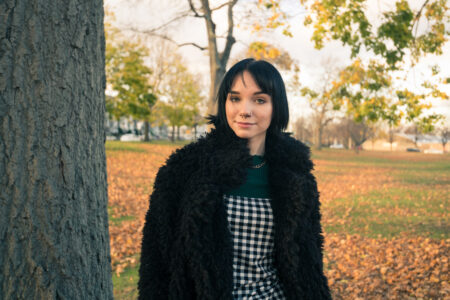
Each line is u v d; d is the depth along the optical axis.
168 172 1.46
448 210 10.49
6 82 1.40
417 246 6.71
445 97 7.84
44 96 1.46
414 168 27.58
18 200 1.42
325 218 9.30
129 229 7.16
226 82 1.51
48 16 1.47
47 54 1.47
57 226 1.49
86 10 1.59
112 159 20.38
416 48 7.96
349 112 8.97
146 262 1.43
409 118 8.22
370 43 7.94
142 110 32.16
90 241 1.61
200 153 1.50
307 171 1.64
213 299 1.34
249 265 1.50
